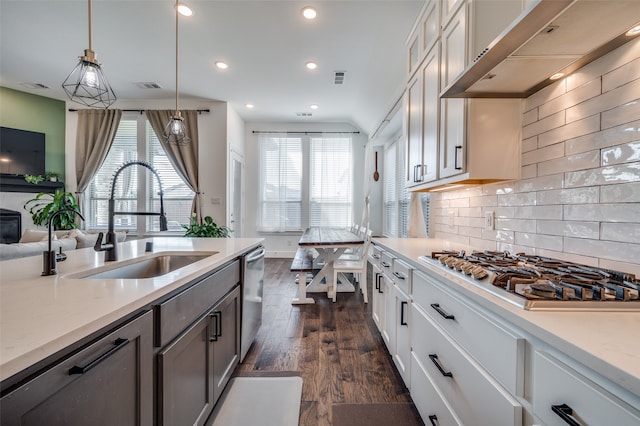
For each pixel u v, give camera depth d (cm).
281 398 165
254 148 599
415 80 225
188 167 480
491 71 121
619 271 101
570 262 121
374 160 600
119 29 287
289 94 451
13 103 443
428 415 129
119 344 75
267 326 266
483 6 145
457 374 103
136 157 492
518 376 73
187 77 394
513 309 77
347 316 291
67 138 483
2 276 109
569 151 123
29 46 320
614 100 104
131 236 495
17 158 438
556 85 130
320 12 259
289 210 603
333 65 356
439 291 120
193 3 249
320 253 364
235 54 332
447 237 237
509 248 162
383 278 218
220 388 152
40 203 457
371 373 190
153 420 92
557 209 129
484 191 186
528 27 90
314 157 602
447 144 173
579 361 55
